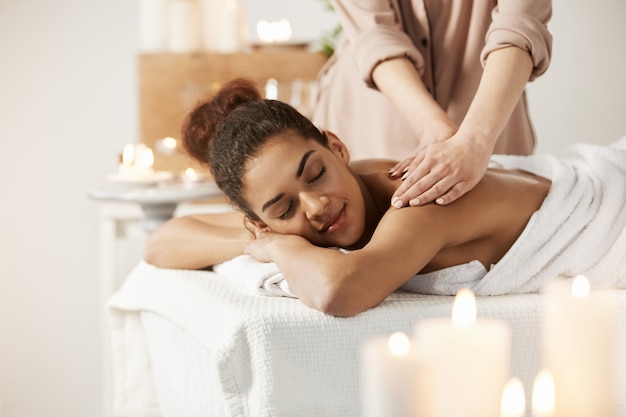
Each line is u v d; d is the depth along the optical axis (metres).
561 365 0.84
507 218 1.51
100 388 4.21
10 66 4.12
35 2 4.12
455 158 1.47
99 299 4.22
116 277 3.69
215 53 3.88
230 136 1.49
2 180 4.14
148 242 1.90
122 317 2.07
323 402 1.28
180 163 3.84
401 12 2.14
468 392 0.77
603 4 4.26
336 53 2.45
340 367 1.29
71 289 4.20
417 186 1.44
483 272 1.50
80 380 4.21
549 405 0.82
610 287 1.52
